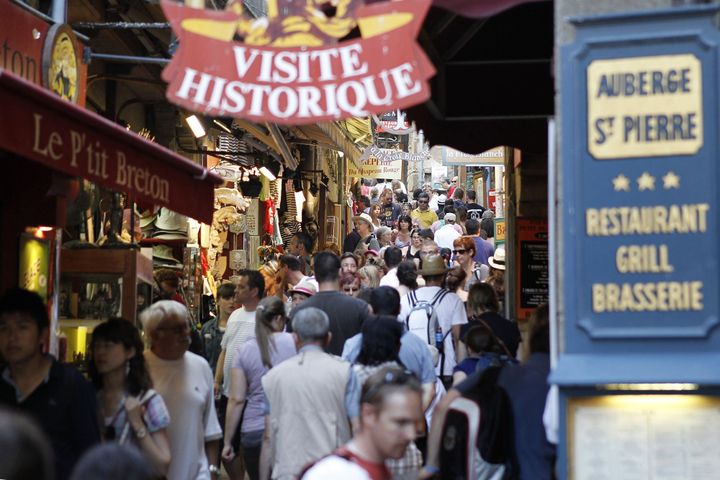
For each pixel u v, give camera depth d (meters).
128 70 12.87
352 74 5.46
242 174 16.19
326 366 7.59
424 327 10.57
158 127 14.81
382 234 21.11
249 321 10.47
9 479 2.82
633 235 4.96
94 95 12.54
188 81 5.47
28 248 7.85
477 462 6.66
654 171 4.96
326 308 9.11
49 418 5.89
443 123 9.19
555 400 5.28
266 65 5.50
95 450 3.10
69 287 9.06
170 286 11.40
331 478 4.32
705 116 4.94
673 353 4.91
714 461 4.98
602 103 5.01
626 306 4.95
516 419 6.20
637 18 5.00
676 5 5.10
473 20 8.15
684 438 5.01
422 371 8.43
